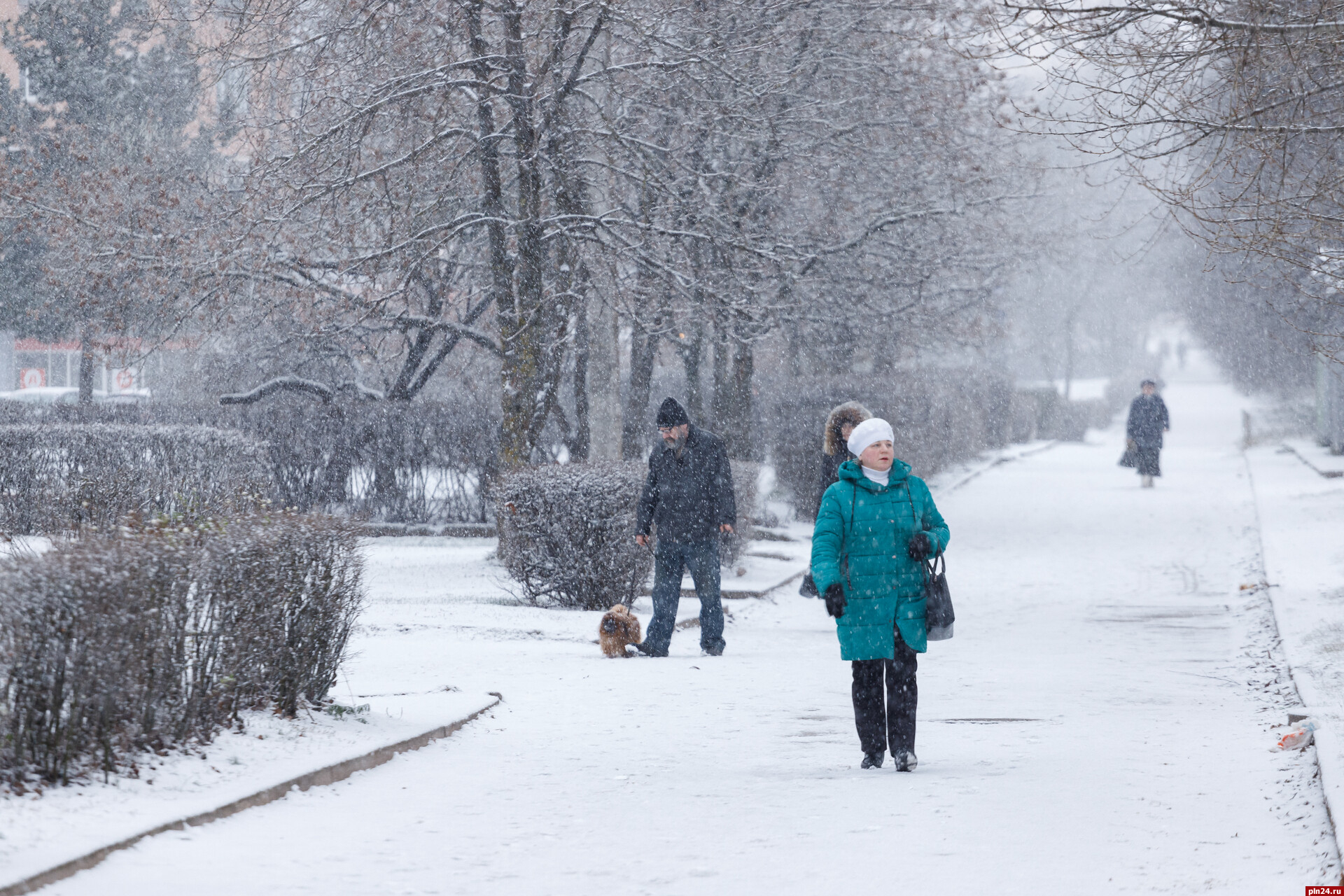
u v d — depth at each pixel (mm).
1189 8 17172
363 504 44094
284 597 14391
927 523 14523
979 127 47625
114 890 9039
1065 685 20141
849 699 18875
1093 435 133625
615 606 23719
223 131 43000
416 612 27516
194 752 12773
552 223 34625
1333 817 10828
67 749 11344
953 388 76688
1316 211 20344
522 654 22719
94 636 11430
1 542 23266
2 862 9203
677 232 34938
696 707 18219
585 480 28344
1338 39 17016
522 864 10359
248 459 33469
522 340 34688
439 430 43906
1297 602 27219
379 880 9758
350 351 43719
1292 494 54438
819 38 39906
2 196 38000
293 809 11898
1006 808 12117
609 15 31875
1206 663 22188
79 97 52531
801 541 45625
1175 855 10438
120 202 36938
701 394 53375
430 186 36250
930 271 45938
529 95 32844
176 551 12617
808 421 52094
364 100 32875
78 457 32719
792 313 42625
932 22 40812
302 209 33562
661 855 10664
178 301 37031
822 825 11625
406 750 14742
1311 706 16453
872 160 42688
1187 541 43750
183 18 36750
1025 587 34562
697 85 34781
